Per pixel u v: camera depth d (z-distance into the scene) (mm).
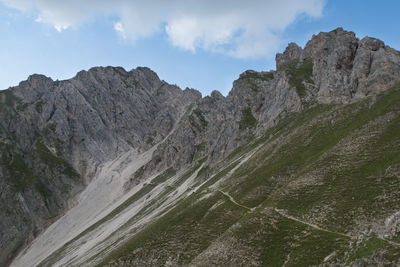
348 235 47125
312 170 74188
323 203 59000
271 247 54656
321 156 79750
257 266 52281
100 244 151750
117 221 196000
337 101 129250
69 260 155500
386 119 79375
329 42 183875
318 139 99938
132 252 85375
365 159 65938
